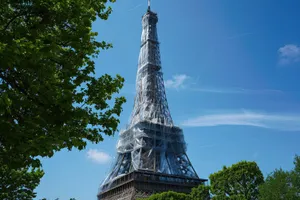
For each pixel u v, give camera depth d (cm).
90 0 2297
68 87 1989
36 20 1888
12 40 1602
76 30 2017
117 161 16338
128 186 13325
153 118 16312
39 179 3547
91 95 2177
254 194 8325
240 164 8856
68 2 1925
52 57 1783
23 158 1881
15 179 3219
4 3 1753
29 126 1708
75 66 2120
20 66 1634
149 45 18888
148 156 14450
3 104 1483
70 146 2128
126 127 17062
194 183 14362
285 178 6638
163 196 10181
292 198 6259
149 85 17550
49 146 1706
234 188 8581
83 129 2205
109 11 2481
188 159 15475
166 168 14388
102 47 2384
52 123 1841
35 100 1809
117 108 2283
